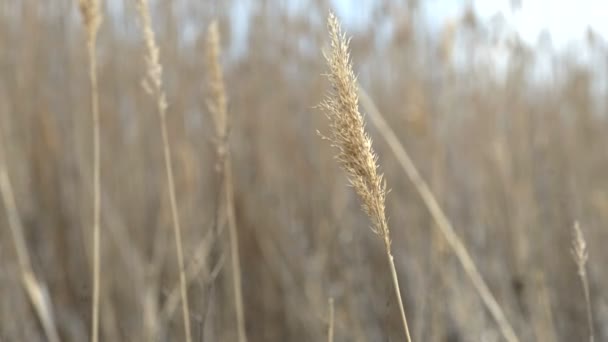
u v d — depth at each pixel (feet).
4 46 6.24
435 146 6.10
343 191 6.17
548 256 6.05
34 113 6.22
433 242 4.88
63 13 6.65
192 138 6.66
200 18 7.02
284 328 5.72
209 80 3.25
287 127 7.13
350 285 5.29
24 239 5.48
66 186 6.04
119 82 6.63
